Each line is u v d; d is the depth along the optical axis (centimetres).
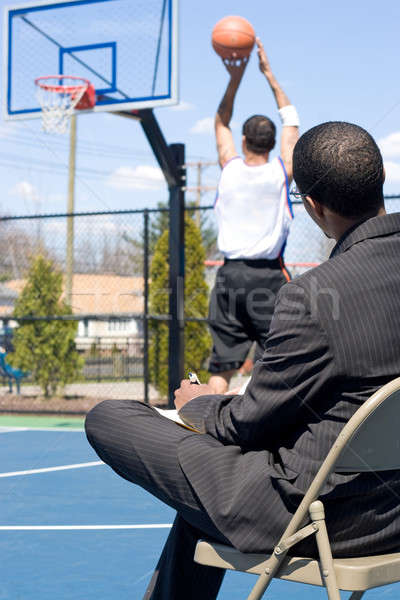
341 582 132
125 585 283
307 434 142
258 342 474
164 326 1022
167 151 812
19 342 1206
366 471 138
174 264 838
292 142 468
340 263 143
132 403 172
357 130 154
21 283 1220
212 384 484
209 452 149
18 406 1112
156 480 156
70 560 319
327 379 137
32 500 449
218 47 526
